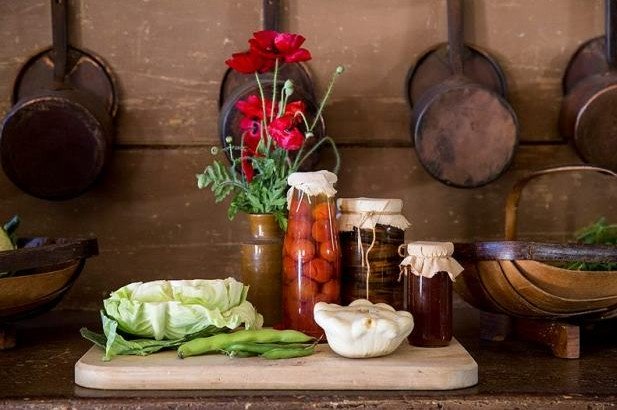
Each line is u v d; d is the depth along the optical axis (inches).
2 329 63.0
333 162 74.9
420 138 71.6
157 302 57.5
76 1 74.3
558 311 60.7
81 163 70.8
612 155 73.1
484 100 71.6
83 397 52.8
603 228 68.2
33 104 69.8
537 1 76.0
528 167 76.0
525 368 58.8
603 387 54.8
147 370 54.0
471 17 75.8
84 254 62.4
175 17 74.7
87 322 71.0
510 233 67.6
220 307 58.3
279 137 61.3
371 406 52.6
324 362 54.9
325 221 59.9
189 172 74.9
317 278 59.6
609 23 74.4
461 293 64.7
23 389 54.3
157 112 74.7
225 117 69.9
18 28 74.2
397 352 57.3
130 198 74.6
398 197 75.4
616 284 59.1
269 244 63.3
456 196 75.6
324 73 75.2
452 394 53.4
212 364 54.6
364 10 75.3
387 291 61.2
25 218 74.2
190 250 74.9
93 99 72.5
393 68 75.4
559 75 76.2
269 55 62.6
